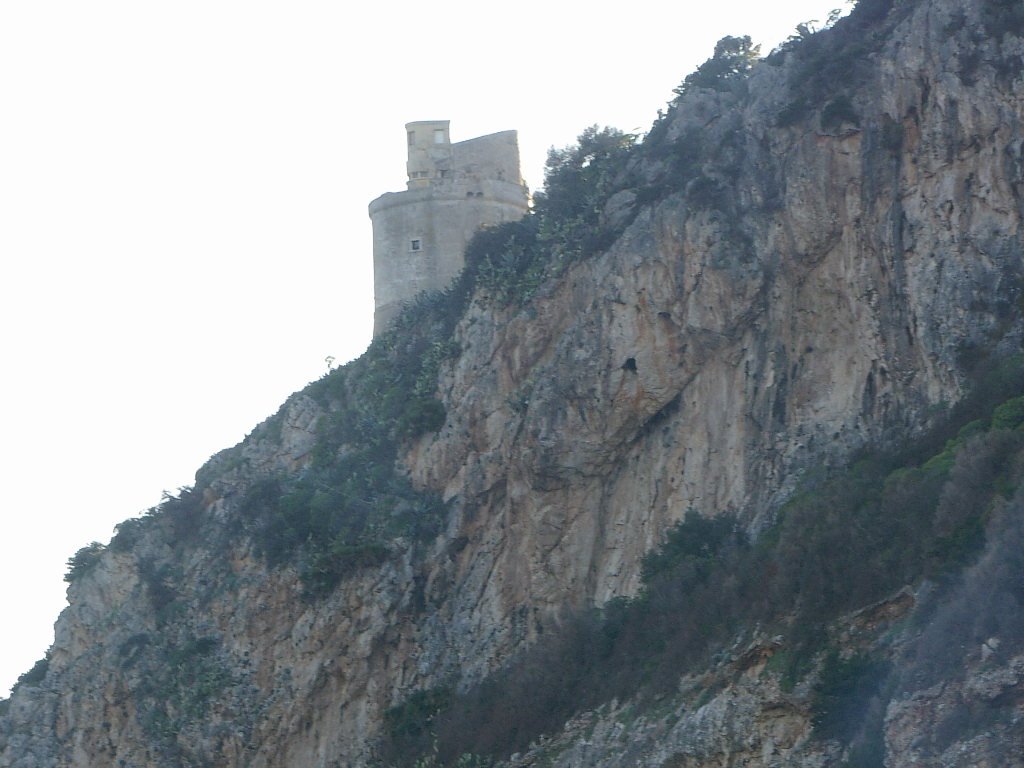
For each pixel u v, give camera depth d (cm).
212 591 18200
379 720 16425
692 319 15600
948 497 12294
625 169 17188
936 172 14488
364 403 18812
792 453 14850
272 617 17450
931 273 14288
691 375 15738
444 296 19112
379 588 16688
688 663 13612
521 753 14612
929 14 14925
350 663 16688
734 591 13700
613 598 15362
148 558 19138
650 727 13412
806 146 15338
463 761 14975
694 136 16700
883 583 12438
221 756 17200
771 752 12338
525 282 17275
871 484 13488
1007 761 10375
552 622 15725
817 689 12162
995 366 13662
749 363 15438
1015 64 14338
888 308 14600
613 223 16588
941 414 13838
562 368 16212
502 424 16850
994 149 14250
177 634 18250
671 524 15450
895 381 14450
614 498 16000
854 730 11825
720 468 15325
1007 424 12706
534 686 15050
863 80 15238
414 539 16850
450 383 17612
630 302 15962
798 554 13238
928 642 11412
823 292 15188
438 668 16325
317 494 17788
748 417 15288
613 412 15950
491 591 16350
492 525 16638
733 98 16788
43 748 18600
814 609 12738
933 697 10988
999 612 10969
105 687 18388
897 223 14675
